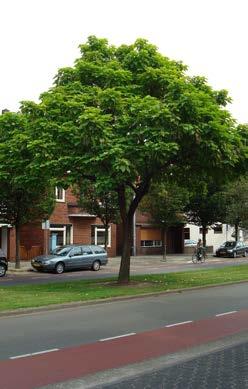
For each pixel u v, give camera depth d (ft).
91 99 61.11
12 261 124.06
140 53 66.85
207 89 68.18
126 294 56.54
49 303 48.16
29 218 101.76
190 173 72.69
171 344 31.58
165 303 51.98
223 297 57.41
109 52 69.87
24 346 30.48
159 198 135.13
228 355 28.53
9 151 66.18
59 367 25.61
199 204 160.04
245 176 70.28
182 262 133.49
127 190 106.93
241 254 163.22
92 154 57.77
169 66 67.62
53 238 133.39
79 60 67.41
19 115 70.95
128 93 63.16
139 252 167.94
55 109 60.85
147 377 23.73
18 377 23.72
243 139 65.72
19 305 46.29
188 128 56.03
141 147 56.70
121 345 31.09
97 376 24.00
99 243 147.33
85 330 36.09
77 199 123.34
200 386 22.09
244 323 39.60
